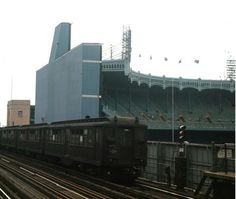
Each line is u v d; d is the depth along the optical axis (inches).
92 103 2359.7
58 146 1252.5
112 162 914.1
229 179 609.9
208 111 3336.6
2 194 740.7
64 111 2613.2
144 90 3265.3
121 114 2974.9
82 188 810.2
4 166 1306.6
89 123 1013.2
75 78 2448.3
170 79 3095.5
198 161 852.0
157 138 3063.5
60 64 2721.5
